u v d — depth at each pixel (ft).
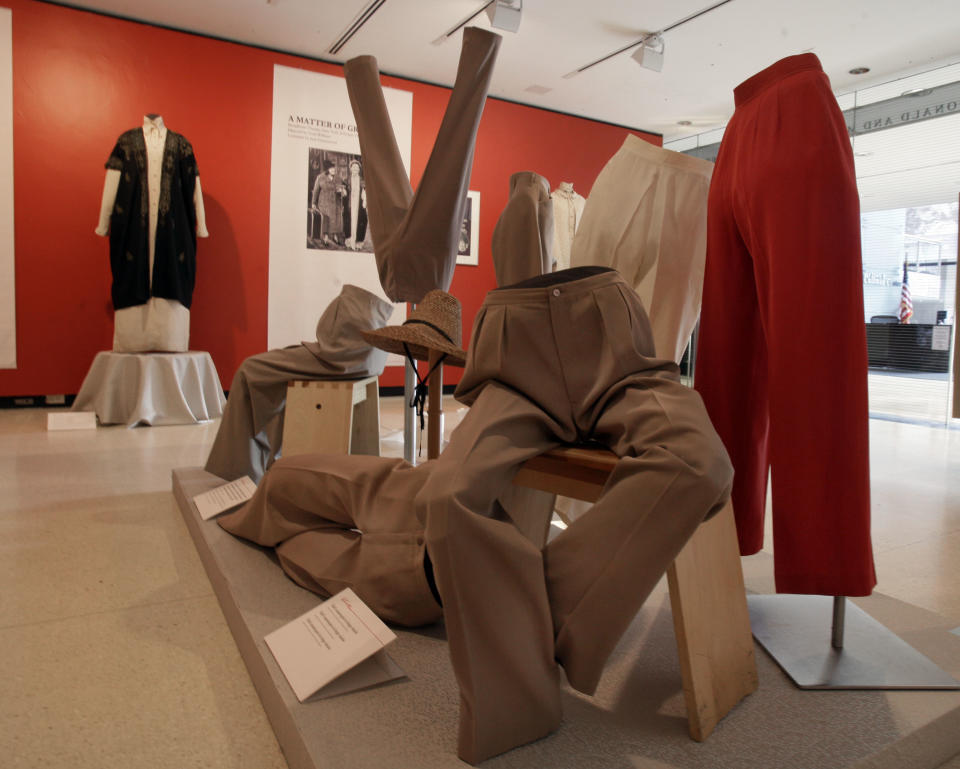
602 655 3.65
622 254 6.73
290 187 19.56
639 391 4.19
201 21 17.48
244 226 19.15
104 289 17.67
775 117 4.93
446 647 4.91
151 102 17.80
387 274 8.88
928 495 11.00
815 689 4.52
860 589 4.59
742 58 18.54
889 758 3.90
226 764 3.96
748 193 5.02
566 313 4.49
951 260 18.86
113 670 4.95
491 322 4.59
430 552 3.63
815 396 4.63
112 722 4.32
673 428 3.78
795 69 4.97
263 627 5.04
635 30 17.01
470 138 8.20
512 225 7.63
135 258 15.76
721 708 4.11
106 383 15.14
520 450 4.14
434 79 21.01
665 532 3.54
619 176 6.77
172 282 16.12
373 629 4.47
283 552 6.06
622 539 3.61
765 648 5.11
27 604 6.00
